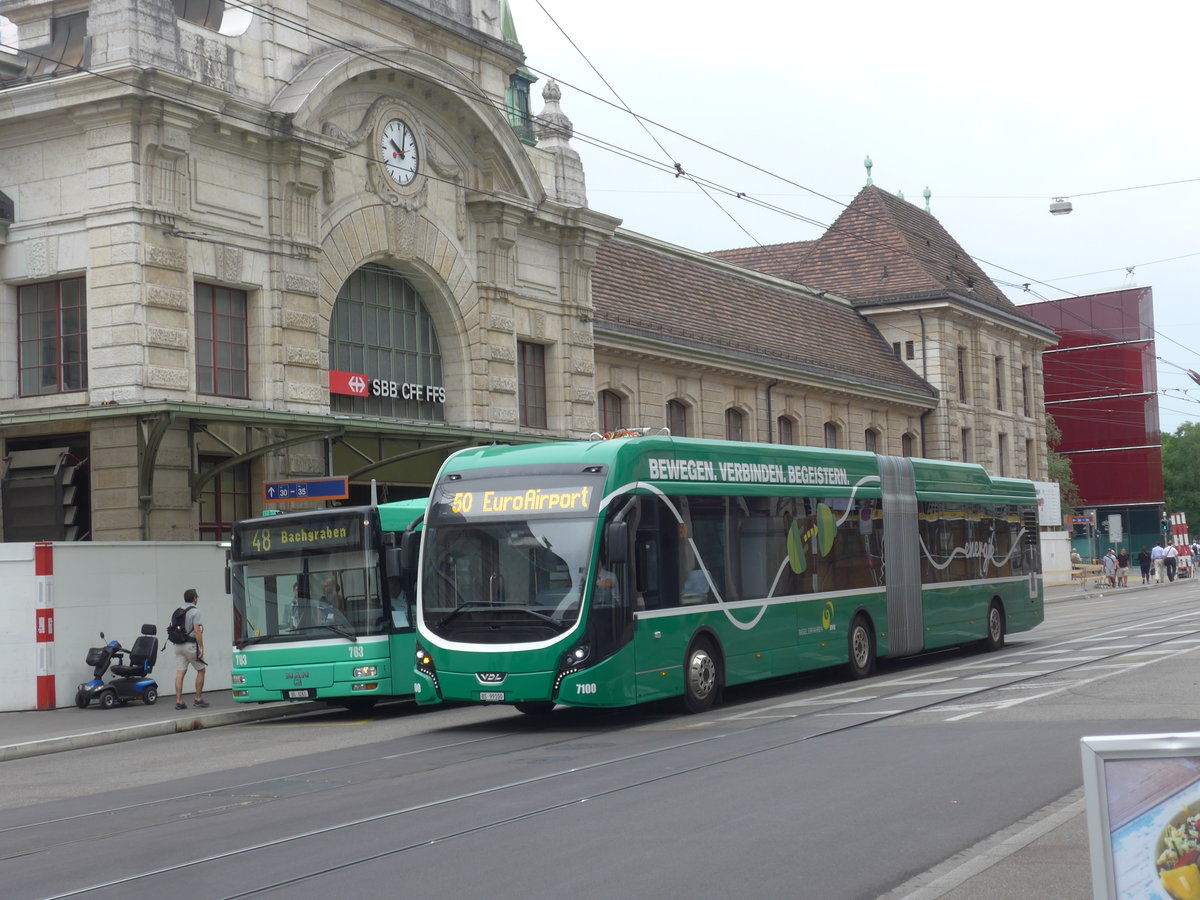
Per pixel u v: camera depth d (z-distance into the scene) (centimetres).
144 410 2280
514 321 3441
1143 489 8819
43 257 2555
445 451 3250
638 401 4128
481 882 850
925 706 1719
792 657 2062
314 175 2823
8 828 1185
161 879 911
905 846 909
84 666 2295
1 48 2767
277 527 2144
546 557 1709
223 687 2523
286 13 2841
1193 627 3069
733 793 1129
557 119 3694
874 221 6450
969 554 2705
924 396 5900
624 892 809
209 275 2611
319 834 1041
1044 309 9100
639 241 4681
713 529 1917
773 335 5050
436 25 3231
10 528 2558
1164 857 439
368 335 3081
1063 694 1777
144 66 2455
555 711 2019
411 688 2125
